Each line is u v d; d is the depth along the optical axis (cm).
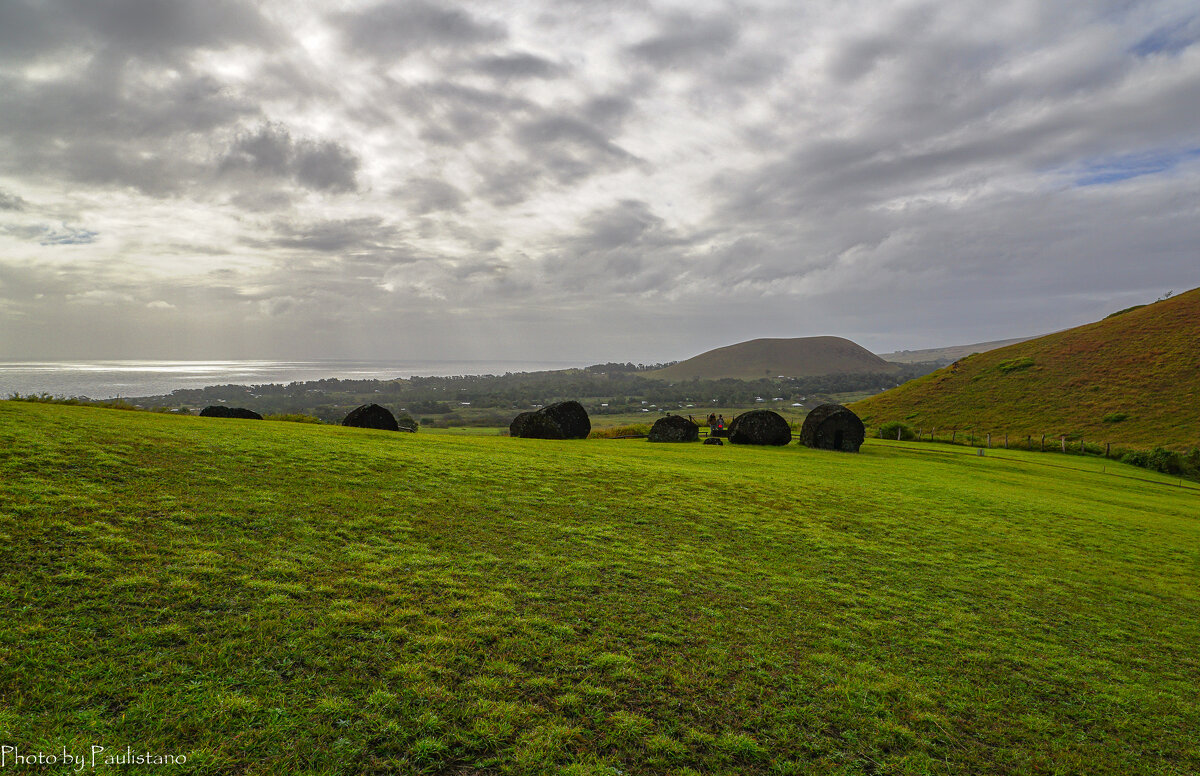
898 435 5841
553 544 1062
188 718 497
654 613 827
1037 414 6869
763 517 1440
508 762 506
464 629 709
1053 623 985
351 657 620
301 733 500
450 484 1390
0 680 500
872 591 1028
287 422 2556
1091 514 1994
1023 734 654
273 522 968
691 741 564
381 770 477
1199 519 2255
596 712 587
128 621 618
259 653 601
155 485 1050
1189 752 658
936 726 645
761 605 907
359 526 1013
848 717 638
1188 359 6869
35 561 702
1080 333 8975
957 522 1627
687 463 2248
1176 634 1008
